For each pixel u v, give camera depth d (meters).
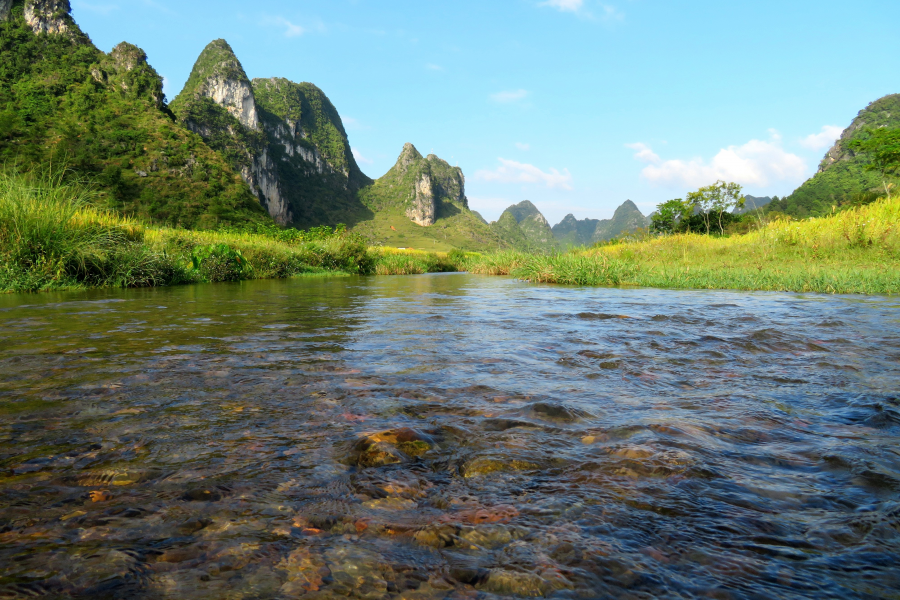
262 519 1.02
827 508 1.06
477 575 0.83
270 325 3.99
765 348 2.98
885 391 2.02
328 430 1.55
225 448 1.39
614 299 6.71
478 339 3.33
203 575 0.83
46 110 80.31
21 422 1.60
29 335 3.34
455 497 1.12
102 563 0.86
